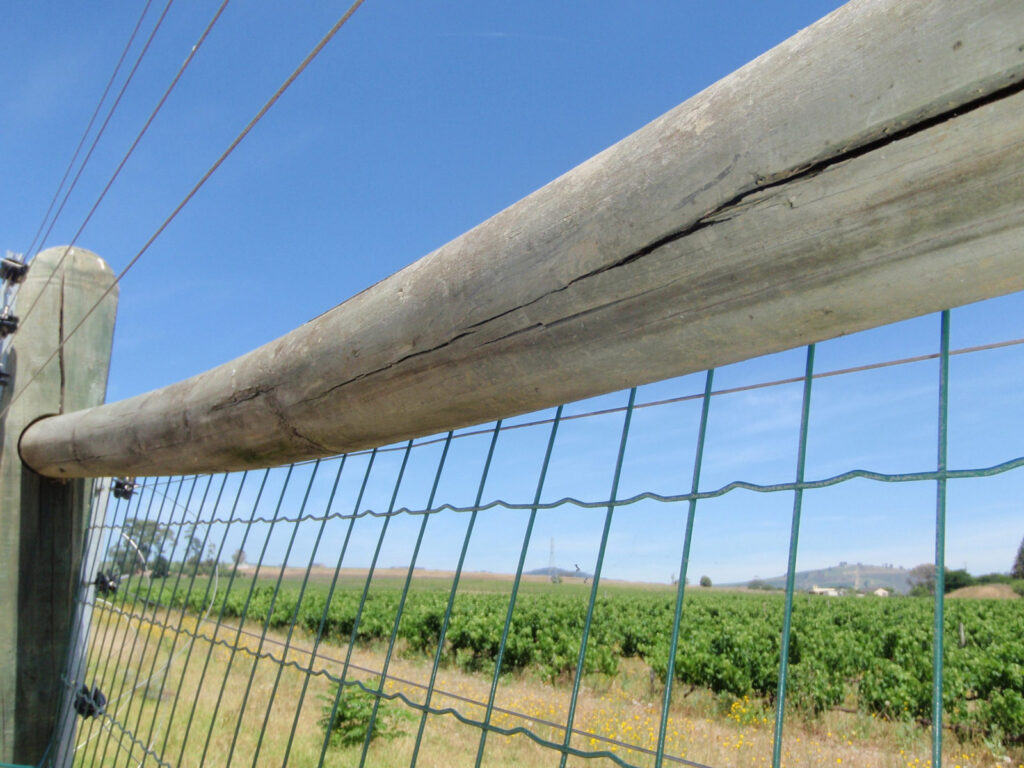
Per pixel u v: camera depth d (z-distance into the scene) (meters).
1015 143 0.46
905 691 8.73
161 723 5.78
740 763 6.85
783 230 0.57
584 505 0.87
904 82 0.50
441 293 0.87
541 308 0.76
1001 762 7.10
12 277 2.57
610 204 0.68
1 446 2.38
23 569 2.37
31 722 2.32
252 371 1.25
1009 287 0.55
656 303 0.68
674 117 0.66
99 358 2.61
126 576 2.32
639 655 13.10
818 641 11.44
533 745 6.80
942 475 0.56
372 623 14.59
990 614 15.52
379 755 6.36
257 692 8.02
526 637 12.57
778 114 0.57
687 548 0.73
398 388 0.98
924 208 0.51
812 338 0.66
